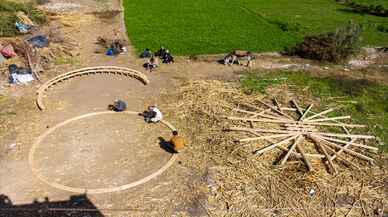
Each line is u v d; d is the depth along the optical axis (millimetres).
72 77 26266
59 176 17672
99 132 20719
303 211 16016
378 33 37000
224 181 17438
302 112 22625
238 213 15859
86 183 17297
